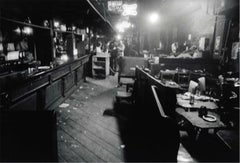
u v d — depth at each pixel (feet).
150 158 13.43
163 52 51.78
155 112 14.39
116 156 13.71
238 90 18.58
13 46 19.51
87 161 13.06
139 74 23.30
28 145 8.91
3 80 14.44
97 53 46.55
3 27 18.06
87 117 20.86
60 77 24.54
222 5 26.30
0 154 8.93
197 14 35.88
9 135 8.82
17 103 14.24
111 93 31.50
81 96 29.25
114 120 20.17
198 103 17.07
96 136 16.58
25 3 19.70
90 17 35.50
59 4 22.72
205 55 31.96
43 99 19.10
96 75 45.52
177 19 43.75
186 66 31.73
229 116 18.51
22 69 18.20
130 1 45.80
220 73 28.68
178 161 13.46
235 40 25.44
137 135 16.89
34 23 24.08
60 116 20.92
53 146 9.00
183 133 17.67
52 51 25.32
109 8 48.44
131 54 52.85
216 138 16.74
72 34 35.50
